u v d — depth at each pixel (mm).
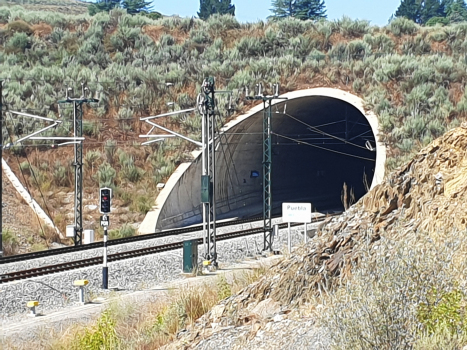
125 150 51719
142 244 37500
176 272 29219
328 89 54500
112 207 47125
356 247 13656
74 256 33438
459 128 14438
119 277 27594
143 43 65125
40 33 64625
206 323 14617
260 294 14461
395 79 58125
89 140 51625
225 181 52500
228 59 63656
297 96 52094
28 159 48438
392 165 49125
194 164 51062
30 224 41625
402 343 8555
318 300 12969
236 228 44062
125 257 31984
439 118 53781
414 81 57375
